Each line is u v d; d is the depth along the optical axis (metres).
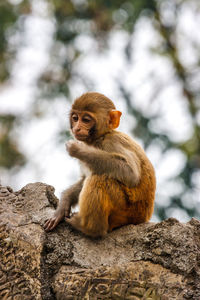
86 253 9.34
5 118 29.08
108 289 8.52
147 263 8.77
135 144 10.98
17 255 9.23
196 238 9.05
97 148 10.92
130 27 27.73
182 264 8.52
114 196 9.92
